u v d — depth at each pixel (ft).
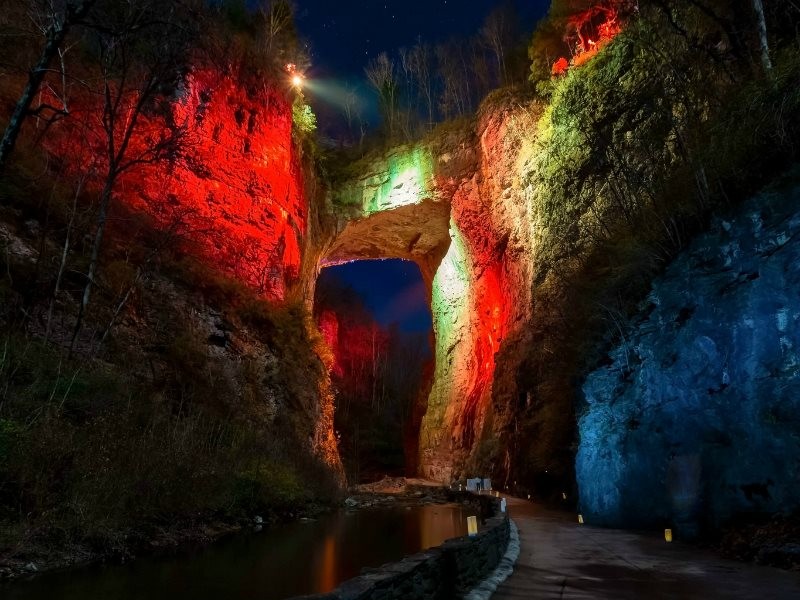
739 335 27.17
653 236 39.68
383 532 42.60
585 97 67.36
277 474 47.24
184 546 31.68
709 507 28.78
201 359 52.31
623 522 38.04
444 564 16.39
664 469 33.24
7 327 34.24
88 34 58.75
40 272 40.04
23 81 51.60
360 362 192.24
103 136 58.03
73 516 26.58
